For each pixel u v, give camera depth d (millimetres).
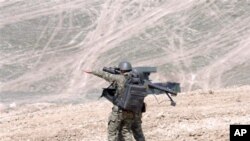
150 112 11945
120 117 7980
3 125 12867
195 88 40688
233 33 50344
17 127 12227
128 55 46844
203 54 46812
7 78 43094
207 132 9578
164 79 42531
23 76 43531
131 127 8242
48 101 36469
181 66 44719
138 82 7926
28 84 41969
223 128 9703
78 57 47219
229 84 40844
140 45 48594
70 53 48062
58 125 11758
